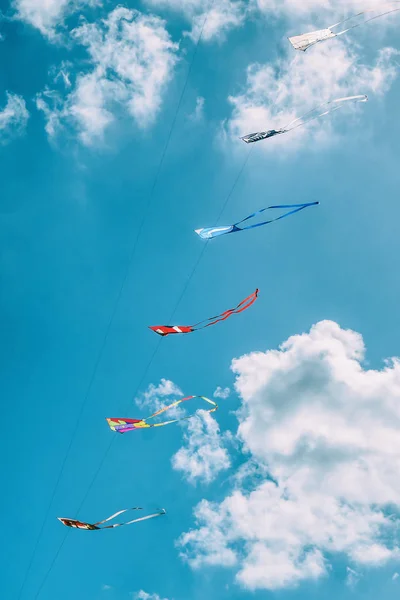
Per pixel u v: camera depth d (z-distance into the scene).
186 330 13.38
